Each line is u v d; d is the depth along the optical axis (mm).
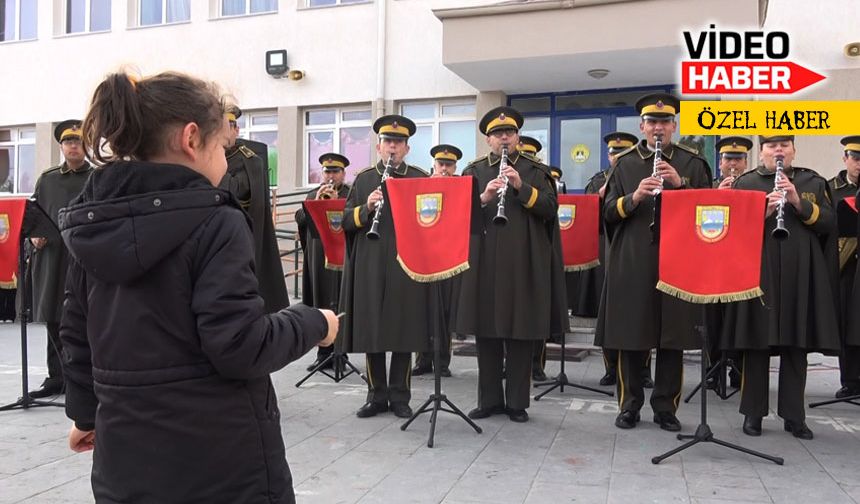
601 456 3840
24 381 5070
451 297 4949
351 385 5953
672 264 3879
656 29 8781
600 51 8938
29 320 5719
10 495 3217
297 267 10711
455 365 7223
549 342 7836
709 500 3152
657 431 4410
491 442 4113
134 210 1303
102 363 1385
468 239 4035
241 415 1374
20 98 13891
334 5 11781
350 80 11688
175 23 12766
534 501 3119
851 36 9141
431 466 3637
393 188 4168
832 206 4527
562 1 9000
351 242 4832
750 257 3758
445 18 9523
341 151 11930
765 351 4316
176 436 1316
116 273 1308
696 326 4258
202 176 1400
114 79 1393
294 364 7094
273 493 1420
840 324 4742
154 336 1331
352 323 4727
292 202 11258
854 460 3812
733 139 5895
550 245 4664
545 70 9781
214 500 1343
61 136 5355
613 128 10711
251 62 12242
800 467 3674
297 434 4281
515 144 4816
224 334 1288
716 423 4684
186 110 1414
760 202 3744
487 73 9945
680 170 4496
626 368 4508
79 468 3633
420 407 4629
